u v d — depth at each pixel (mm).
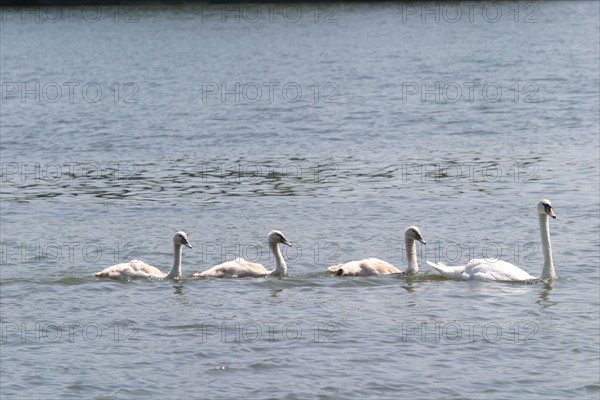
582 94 66875
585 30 112812
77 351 23641
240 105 66250
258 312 26094
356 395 21281
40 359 23203
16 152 51750
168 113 63906
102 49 104812
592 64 83938
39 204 38969
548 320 25312
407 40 106625
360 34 113562
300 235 33781
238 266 29328
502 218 35438
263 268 29578
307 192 40062
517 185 40531
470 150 49031
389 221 35312
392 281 28688
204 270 30281
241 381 21922
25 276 29281
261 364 22750
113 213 37281
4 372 22500
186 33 117000
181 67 90312
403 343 23859
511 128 55344
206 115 62625
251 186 41469
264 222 35531
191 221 35844
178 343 24016
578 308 26125
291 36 112688
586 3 147000
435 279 28875
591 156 46312
